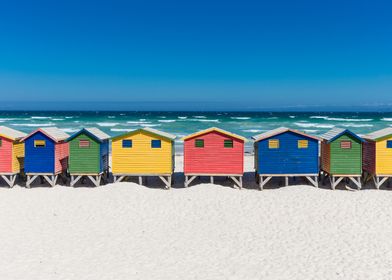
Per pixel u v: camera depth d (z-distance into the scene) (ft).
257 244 51.67
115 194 73.20
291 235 54.65
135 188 76.23
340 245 50.78
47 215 63.72
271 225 58.80
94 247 50.78
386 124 269.44
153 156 79.77
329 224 58.44
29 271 43.55
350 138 77.41
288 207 66.39
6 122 292.40
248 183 85.81
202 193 73.97
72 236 54.70
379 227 56.80
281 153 78.79
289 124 274.57
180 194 74.28
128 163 80.07
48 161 80.23
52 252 49.01
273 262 46.09
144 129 79.77
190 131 215.72
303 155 78.79
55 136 81.46
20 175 86.84
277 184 84.53
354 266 44.60
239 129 229.45
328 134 82.79
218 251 49.52
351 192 74.95
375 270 43.55
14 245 51.13
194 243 52.21
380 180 81.46
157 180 88.99
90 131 82.28
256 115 476.54
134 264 45.68
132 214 64.34
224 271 43.83
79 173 80.18
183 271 43.86
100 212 65.16
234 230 57.00
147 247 50.85
